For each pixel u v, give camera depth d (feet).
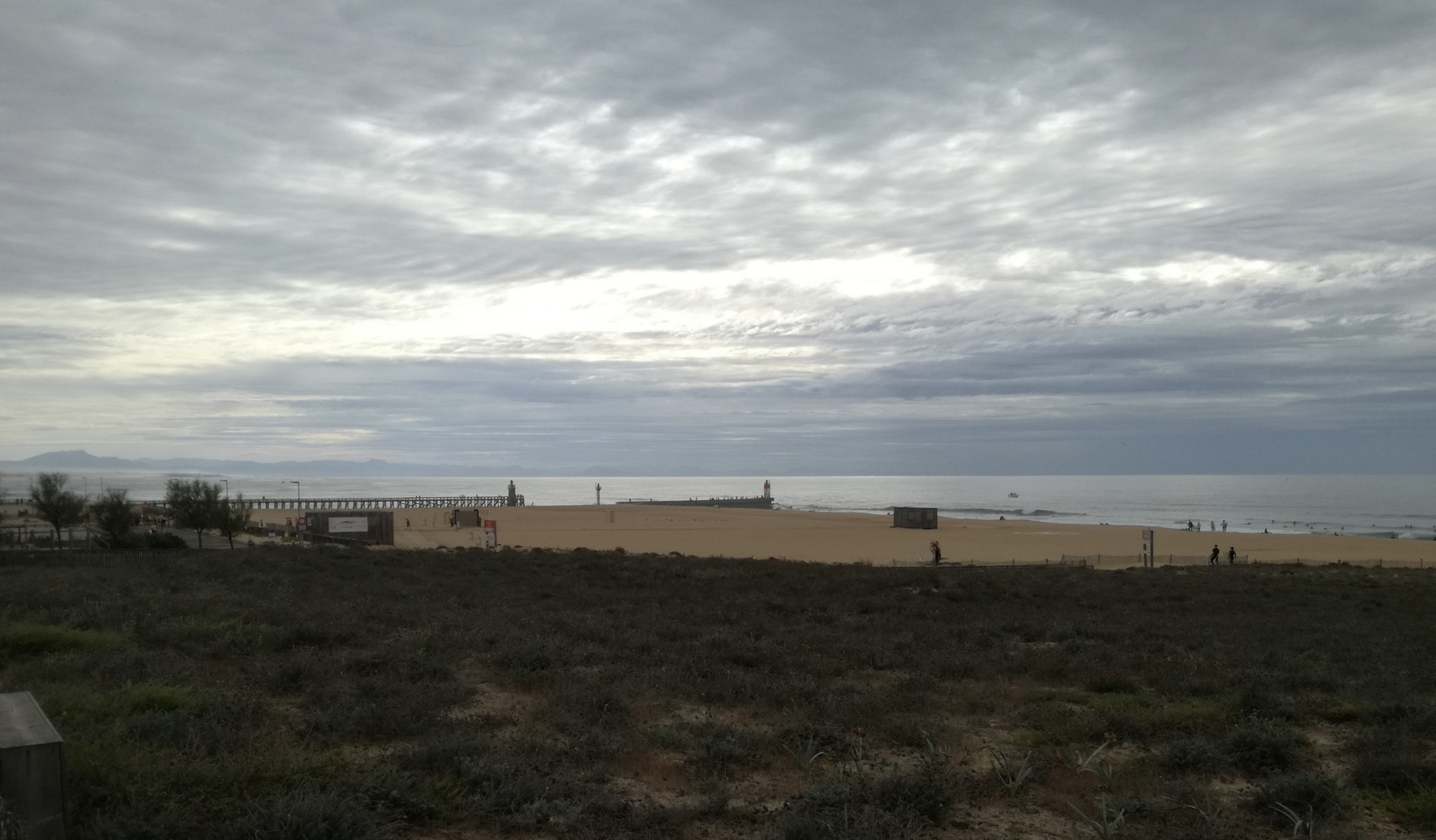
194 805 22.77
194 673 40.81
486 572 114.93
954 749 34.94
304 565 111.45
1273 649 63.87
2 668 42.37
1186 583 129.49
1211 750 33.04
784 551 221.66
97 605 62.69
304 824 21.30
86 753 24.62
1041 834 25.59
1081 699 44.73
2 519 250.57
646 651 53.78
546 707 37.78
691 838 24.22
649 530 295.48
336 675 41.55
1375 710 41.42
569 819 24.41
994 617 81.66
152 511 290.76
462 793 26.04
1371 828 26.76
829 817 24.77
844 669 51.03
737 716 39.47
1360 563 199.11
